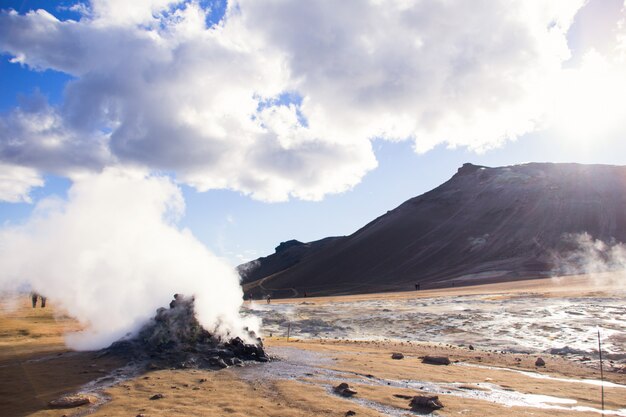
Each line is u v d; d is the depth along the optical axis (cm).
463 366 2100
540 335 3108
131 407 1341
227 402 1395
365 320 4312
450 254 15262
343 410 1305
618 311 3909
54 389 1569
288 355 2314
